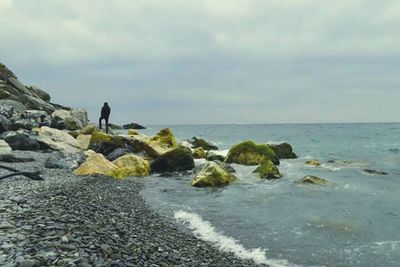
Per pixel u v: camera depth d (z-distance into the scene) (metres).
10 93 60.09
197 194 22.03
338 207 18.84
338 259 11.94
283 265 11.41
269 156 36.09
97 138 33.69
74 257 8.03
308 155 49.22
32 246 8.33
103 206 15.21
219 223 15.90
